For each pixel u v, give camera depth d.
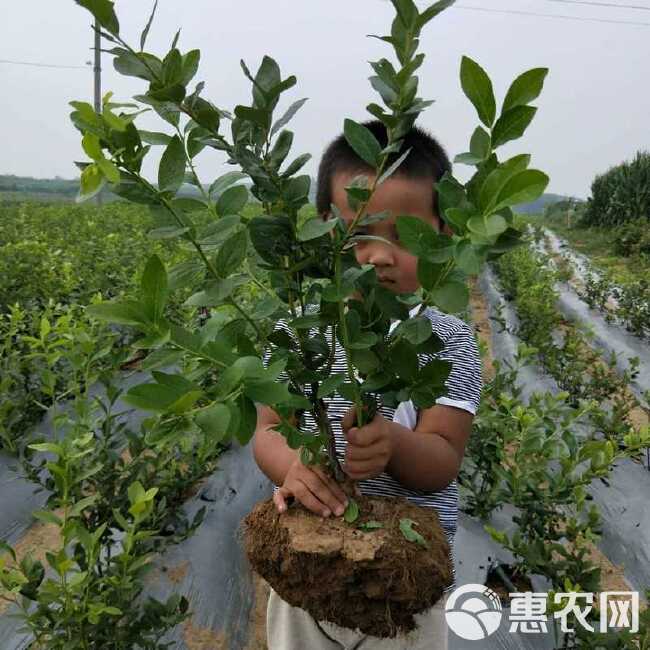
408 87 0.84
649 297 8.07
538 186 0.68
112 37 0.75
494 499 2.86
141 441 2.43
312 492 1.25
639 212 24.28
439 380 0.97
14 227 9.02
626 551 3.31
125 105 0.80
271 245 0.90
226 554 3.13
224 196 0.87
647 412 4.50
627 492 3.72
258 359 0.73
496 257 0.76
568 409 2.87
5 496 3.39
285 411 0.99
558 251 19.44
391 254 1.32
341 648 1.74
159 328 0.75
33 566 1.77
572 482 2.57
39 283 5.19
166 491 2.93
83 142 0.72
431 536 1.23
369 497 1.33
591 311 9.38
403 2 0.81
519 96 0.75
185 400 0.65
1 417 2.63
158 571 2.94
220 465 3.81
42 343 2.38
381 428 1.18
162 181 0.82
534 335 6.55
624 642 1.87
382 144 1.36
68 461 1.77
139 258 6.73
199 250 0.85
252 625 2.78
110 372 2.45
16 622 2.51
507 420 2.92
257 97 0.83
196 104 0.81
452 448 1.54
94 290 5.25
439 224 1.56
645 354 7.36
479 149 0.79
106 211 14.60
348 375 1.04
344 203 1.39
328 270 0.97
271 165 0.88
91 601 1.69
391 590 1.16
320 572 1.18
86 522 2.38
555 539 2.60
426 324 0.92
